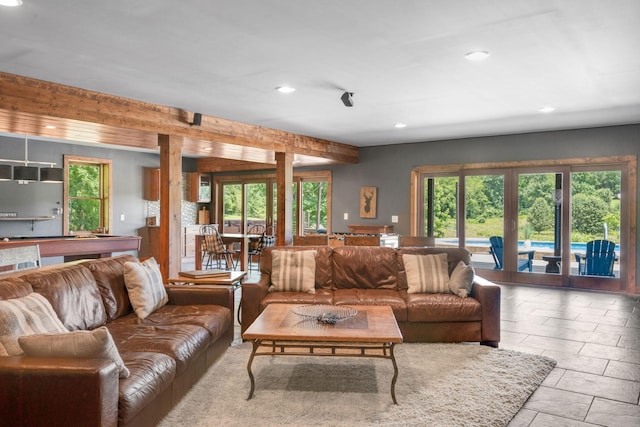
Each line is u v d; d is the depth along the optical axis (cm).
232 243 944
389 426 255
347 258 466
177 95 492
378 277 461
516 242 750
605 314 526
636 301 602
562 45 341
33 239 628
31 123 485
